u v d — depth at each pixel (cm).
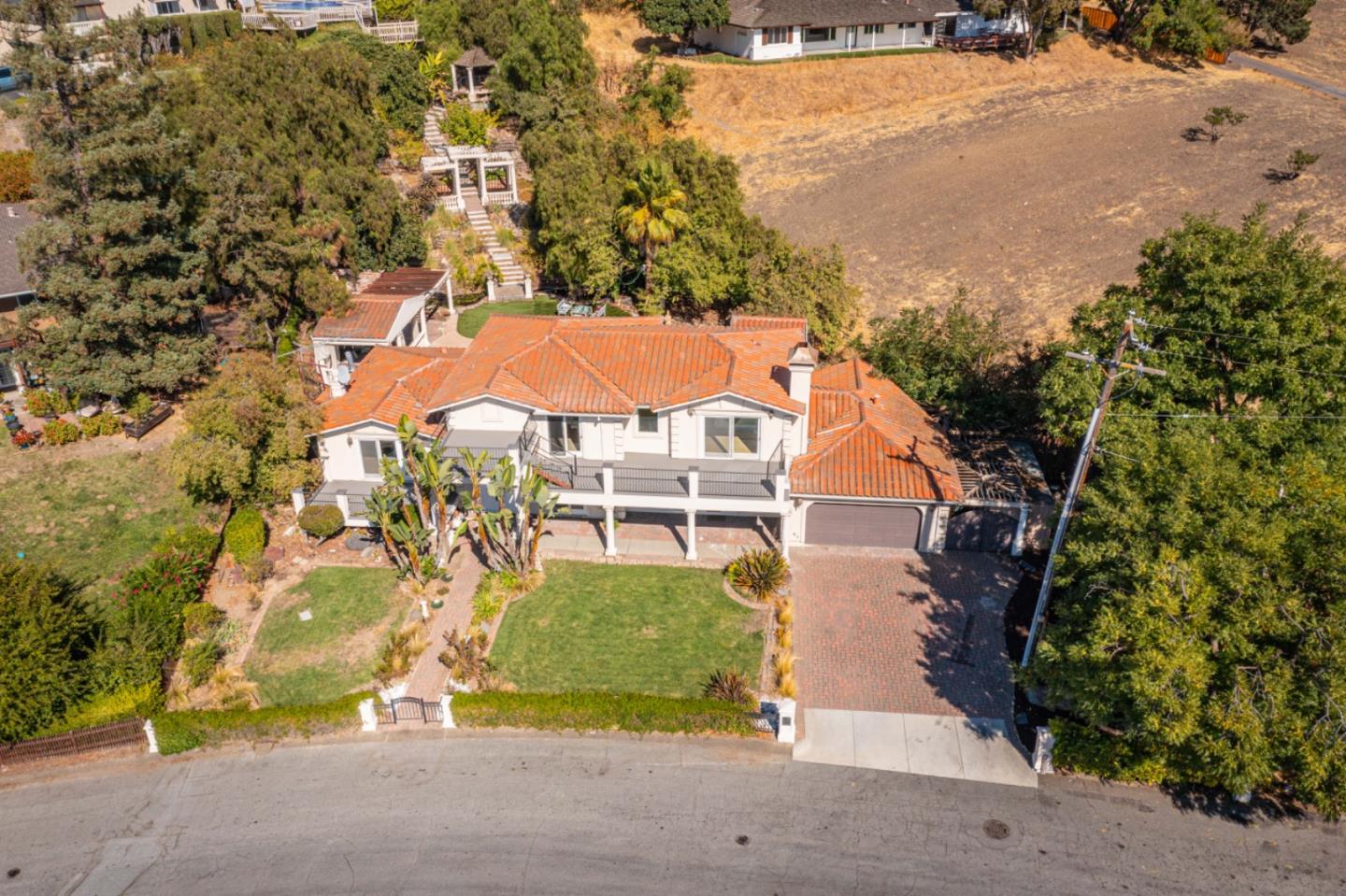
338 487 3394
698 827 2311
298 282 4141
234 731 2559
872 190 6347
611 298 4931
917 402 3828
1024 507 3186
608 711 2552
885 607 3058
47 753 2536
